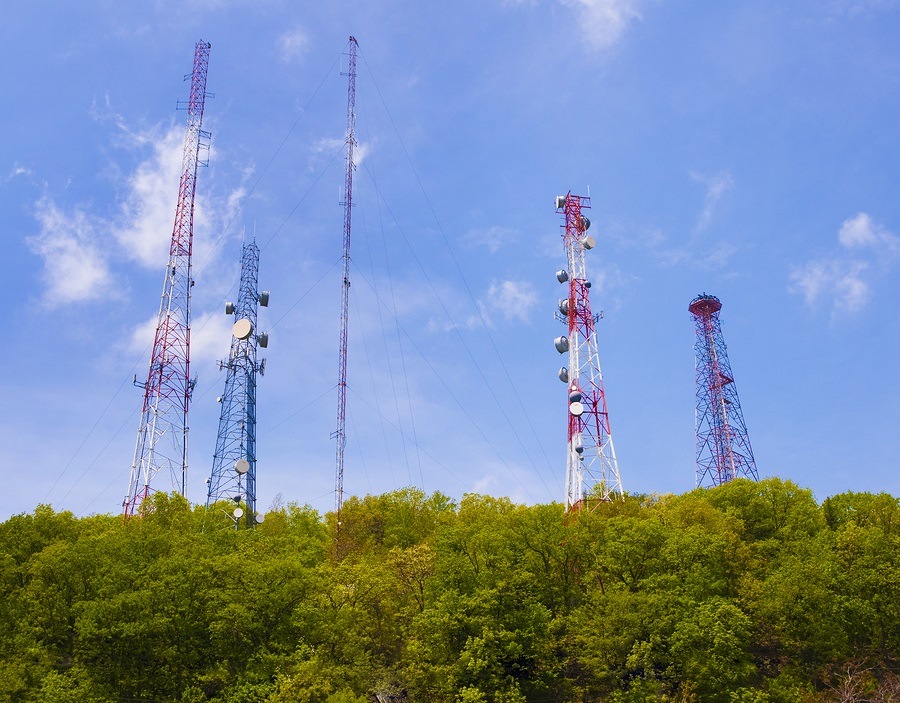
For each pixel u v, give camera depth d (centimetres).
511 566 6562
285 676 5372
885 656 6203
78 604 5884
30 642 5950
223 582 6181
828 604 6041
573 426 8250
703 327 13238
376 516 9281
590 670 6078
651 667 5703
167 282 9625
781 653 6469
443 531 7175
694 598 6053
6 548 7181
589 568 6838
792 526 7894
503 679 5750
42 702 5162
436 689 5716
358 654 5866
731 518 7612
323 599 6172
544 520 7206
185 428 9156
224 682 5625
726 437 12200
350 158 10100
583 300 8725
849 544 6744
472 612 6081
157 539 7031
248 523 8988
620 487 8038
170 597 5966
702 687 5612
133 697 5603
